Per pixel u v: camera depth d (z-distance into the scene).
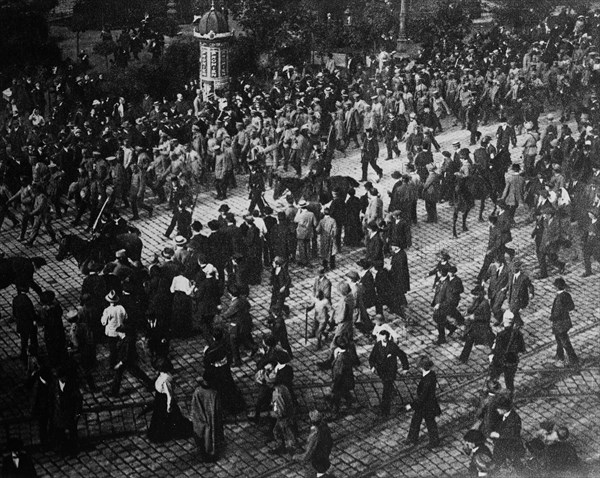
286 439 18.47
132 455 18.62
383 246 26.38
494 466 17.00
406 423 19.62
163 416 18.88
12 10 44.91
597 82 42.97
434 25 51.03
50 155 31.73
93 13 49.56
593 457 18.42
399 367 21.64
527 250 27.92
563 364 21.84
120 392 20.58
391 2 52.69
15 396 20.38
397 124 36.06
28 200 27.81
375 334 19.62
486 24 53.78
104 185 28.44
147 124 34.50
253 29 48.22
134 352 20.03
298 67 47.56
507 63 44.41
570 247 27.47
